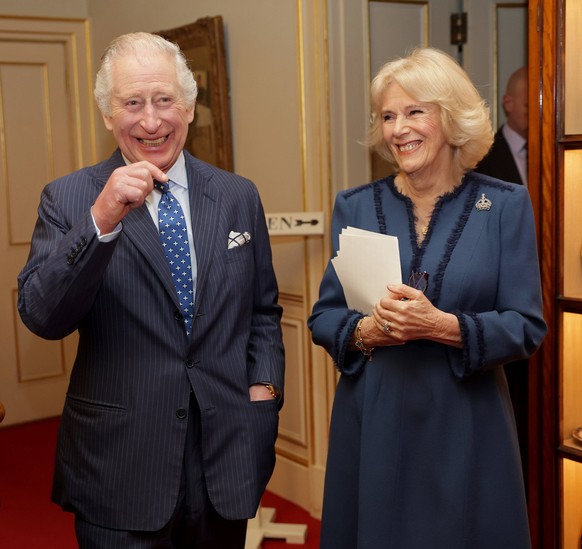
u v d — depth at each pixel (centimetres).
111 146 483
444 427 179
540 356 234
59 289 154
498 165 345
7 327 480
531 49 228
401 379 181
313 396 346
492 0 341
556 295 229
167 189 177
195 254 176
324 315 195
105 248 153
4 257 476
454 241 180
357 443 190
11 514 356
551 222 227
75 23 483
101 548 174
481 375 182
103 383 172
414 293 168
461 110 179
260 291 197
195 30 378
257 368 189
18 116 473
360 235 175
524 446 329
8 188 474
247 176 372
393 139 182
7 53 466
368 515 181
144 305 170
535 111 228
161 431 171
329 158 321
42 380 495
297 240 346
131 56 167
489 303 182
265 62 348
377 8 322
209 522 181
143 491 171
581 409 237
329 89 318
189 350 172
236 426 178
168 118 168
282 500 369
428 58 180
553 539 237
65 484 179
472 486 177
